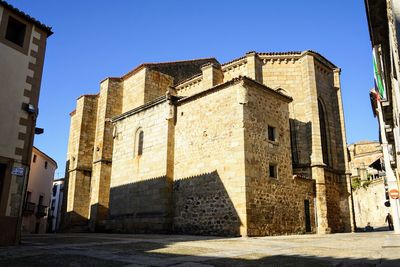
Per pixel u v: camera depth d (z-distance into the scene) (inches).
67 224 1314.0
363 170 2516.0
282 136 855.1
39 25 601.9
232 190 722.8
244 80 770.2
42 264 317.7
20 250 431.5
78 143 1385.3
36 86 581.9
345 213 1075.3
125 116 1034.1
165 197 835.4
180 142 871.7
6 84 536.4
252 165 736.3
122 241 572.1
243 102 756.0
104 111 1302.9
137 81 1299.2
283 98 887.1
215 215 742.5
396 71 385.7
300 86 1125.1
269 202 754.2
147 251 416.8
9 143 527.5
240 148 730.8
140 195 906.7
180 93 1309.1
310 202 910.4
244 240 586.9
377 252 374.0
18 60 561.0
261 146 776.9
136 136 984.3
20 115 549.3
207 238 644.7
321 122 1149.1
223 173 751.1
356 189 2501.2
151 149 916.0
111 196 1010.1
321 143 1121.4
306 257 357.1
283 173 823.7
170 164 864.9
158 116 923.4
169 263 318.3
